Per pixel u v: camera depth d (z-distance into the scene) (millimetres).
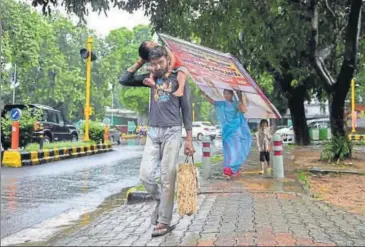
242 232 4961
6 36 23375
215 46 13195
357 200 7695
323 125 34688
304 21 12984
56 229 5656
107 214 6328
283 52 14109
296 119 23844
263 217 5809
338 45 15383
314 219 5828
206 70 8148
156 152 4840
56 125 20141
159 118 4773
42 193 8445
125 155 18094
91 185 9648
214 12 12469
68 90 39969
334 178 10430
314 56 13234
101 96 45469
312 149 20297
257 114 11039
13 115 13414
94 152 18797
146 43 5059
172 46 7363
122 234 5008
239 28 13008
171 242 4562
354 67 12844
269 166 11336
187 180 4938
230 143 9719
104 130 21406
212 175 10375
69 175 11219
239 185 8742
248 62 16641
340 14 14156
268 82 24953
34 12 26797
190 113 4934
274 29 13211
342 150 13508
